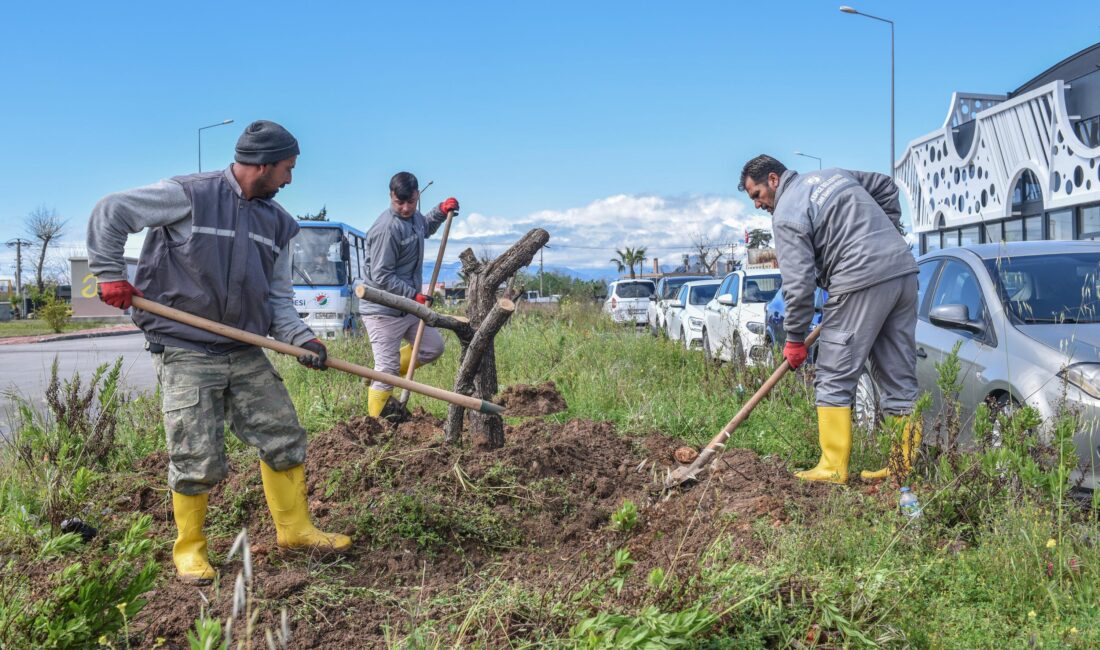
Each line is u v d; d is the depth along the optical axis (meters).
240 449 6.27
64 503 4.46
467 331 5.61
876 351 5.19
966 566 3.65
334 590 3.61
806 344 5.16
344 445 5.34
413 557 4.03
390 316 6.80
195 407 3.74
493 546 4.25
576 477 5.13
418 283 7.09
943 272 6.71
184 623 3.32
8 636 2.82
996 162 27.27
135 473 5.53
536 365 10.92
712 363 9.05
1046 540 3.72
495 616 3.18
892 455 4.55
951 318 5.89
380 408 6.75
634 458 5.75
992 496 4.13
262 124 3.80
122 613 2.84
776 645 3.04
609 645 2.72
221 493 4.99
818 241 5.02
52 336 32.06
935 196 31.98
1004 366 5.38
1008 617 3.35
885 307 4.94
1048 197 24.66
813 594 3.14
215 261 3.73
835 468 5.02
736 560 3.60
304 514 4.10
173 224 3.71
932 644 3.05
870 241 4.90
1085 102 24.17
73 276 44.88
